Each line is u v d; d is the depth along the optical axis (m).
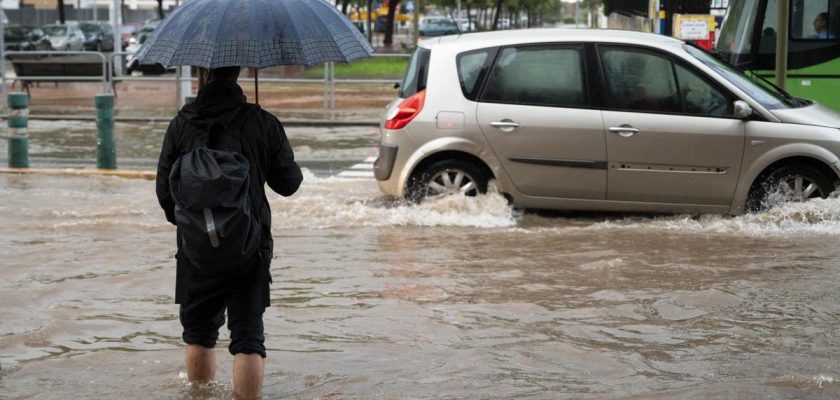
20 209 19.91
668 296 13.16
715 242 16.89
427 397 9.12
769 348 10.86
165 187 8.45
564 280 14.16
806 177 18.78
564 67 19.19
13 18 140.12
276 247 16.58
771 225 18.30
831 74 28.70
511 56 19.34
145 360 10.41
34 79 44.28
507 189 19.31
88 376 9.87
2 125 38.06
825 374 9.89
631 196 19.02
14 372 10.03
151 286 13.84
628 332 11.55
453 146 19.20
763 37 28.95
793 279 14.12
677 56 18.94
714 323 11.92
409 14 144.00
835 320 12.04
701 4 41.06
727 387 9.09
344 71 62.09
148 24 73.31
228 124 8.34
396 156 19.45
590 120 18.92
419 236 17.55
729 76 19.19
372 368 10.17
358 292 13.52
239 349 8.39
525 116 19.08
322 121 38.62
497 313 12.38
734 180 18.75
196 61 8.32
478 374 9.91
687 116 18.80
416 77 19.77
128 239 17.16
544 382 9.65
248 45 8.40
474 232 17.94
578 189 19.08
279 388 9.45
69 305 12.82
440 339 11.31
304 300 13.09
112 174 25.20
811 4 28.67
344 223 18.64
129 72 64.88
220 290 8.49
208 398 8.93
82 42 88.31
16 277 14.28
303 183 23.95
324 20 8.78
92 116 40.44
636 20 54.22
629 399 8.81
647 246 16.58
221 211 7.82
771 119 18.67
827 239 17.12
